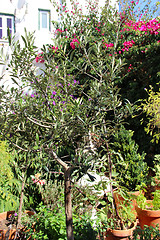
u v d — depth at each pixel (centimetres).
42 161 192
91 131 192
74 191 311
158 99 417
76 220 268
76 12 779
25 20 750
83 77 595
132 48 570
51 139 177
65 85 195
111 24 219
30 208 322
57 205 317
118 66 194
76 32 736
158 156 427
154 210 300
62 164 195
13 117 202
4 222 278
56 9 774
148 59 543
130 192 319
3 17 737
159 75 493
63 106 212
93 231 253
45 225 249
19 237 253
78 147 216
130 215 273
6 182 321
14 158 338
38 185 348
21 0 748
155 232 242
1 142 316
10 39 177
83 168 165
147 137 520
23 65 188
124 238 262
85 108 198
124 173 341
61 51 203
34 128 219
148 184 392
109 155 269
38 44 754
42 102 221
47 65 186
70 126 192
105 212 250
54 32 732
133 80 580
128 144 363
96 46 214
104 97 190
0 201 308
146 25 590
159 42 517
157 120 421
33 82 196
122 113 211
